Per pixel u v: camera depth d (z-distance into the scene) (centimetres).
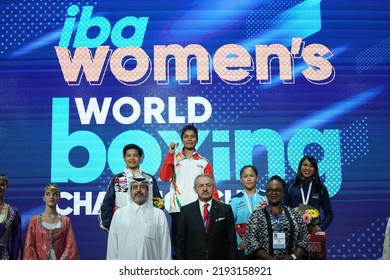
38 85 716
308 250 523
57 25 725
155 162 709
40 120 712
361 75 726
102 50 722
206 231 504
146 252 503
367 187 710
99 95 716
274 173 708
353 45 730
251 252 496
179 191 575
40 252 552
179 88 718
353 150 715
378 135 718
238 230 570
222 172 707
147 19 727
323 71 724
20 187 701
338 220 704
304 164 598
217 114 715
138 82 719
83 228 697
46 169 705
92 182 704
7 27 723
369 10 730
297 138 713
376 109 721
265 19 729
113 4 730
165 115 714
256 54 724
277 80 721
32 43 722
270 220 497
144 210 511
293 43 727
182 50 723
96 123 712
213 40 725
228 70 721
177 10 729
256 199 579
